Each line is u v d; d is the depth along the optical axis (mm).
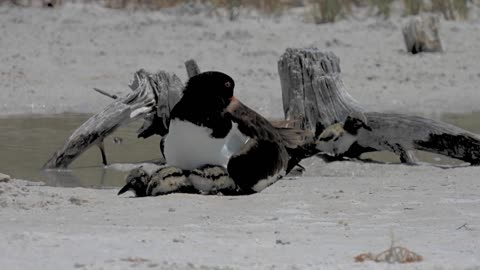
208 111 30172
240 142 31109
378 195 30266
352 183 34000
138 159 42344
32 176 38062
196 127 30266
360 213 27047
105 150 44594
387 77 65750
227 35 78875
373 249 21531
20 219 25734
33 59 69375
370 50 74438
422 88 62625
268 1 87812
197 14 86312
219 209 27766
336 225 25047
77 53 71875
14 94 59531
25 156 42219
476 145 38938
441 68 68500
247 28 81500
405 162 40344
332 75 42969
